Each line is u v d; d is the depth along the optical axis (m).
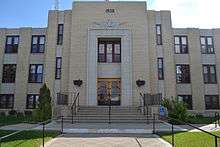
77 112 22.34
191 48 30.47
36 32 31.27
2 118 24.02
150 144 11.21
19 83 30.16
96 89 26.66
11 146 10.34
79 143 11.41
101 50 28.03
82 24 28.03
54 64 28.41
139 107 24.06
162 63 28.41
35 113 20.94
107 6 28.39
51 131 14.68
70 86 26.77
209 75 30.42
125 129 15.71
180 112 19.89
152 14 29.17
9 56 31.08
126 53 27.41
